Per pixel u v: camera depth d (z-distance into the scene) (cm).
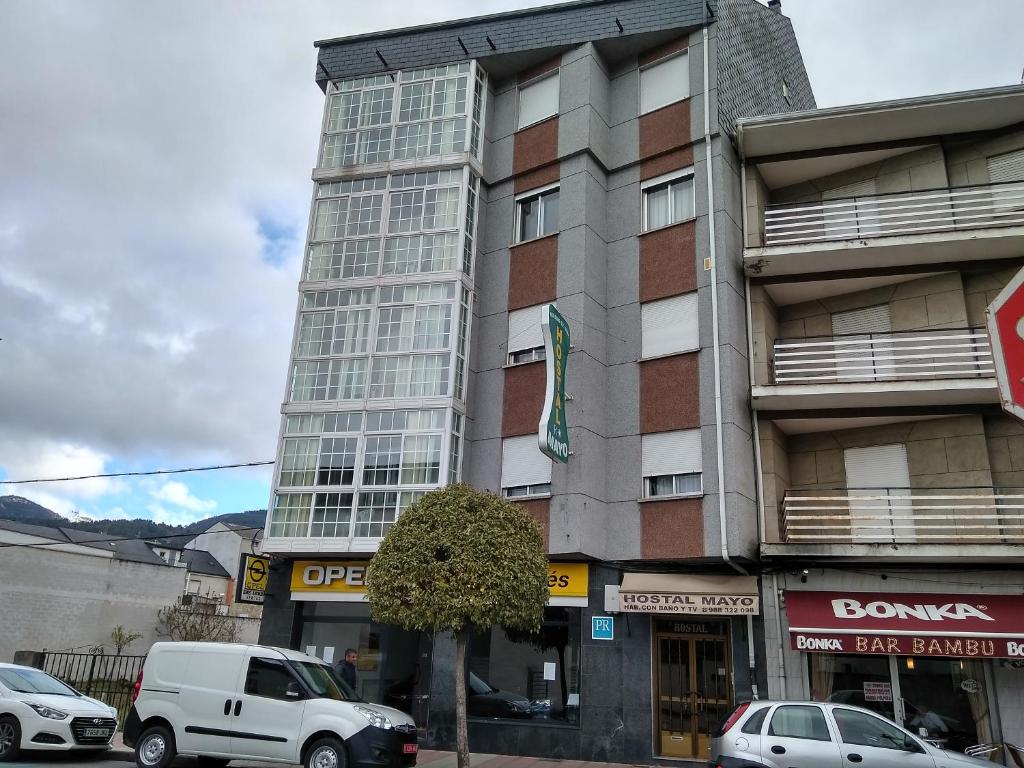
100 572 3616
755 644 1404
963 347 1508
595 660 1476
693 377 1556
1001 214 1492
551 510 1545
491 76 1977
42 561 3409
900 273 1572
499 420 1700
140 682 1229
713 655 1459
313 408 1741
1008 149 1580
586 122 1778
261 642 1695
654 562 1516
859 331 1639
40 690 1330
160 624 3825
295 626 1691
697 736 1419
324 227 1892
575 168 1766
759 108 1944
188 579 5441
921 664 1350
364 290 1802
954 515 1444
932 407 1492
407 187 1856
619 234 1755
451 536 1198
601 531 1551
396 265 1797
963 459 1472
